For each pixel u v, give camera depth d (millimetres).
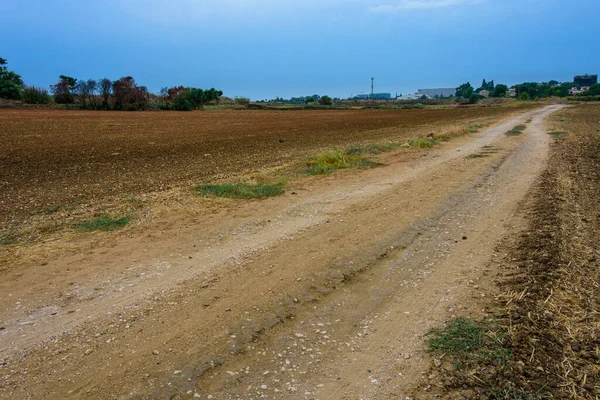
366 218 6965
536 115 47000
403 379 3066
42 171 12062
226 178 10680
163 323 3795
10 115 39062
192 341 3518
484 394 2881
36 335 3607
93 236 6086
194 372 3131
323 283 4594
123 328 3711
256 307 4078
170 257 5320
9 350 3396
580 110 59312
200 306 4098
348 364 3254
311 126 31859
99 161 13992
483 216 7039
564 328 3605
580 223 6379
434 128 29375
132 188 9688
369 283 4621
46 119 34750
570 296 4129
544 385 2934
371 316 3949
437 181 9969
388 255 5395
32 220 6973
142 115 45219
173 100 68375
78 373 3121
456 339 3492
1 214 7414
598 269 4742
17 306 4086
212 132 25875
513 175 10570
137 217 7004
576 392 2869
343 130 28109
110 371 3143
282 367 3211
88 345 3463
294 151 16734
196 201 8055
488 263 5078
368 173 11188
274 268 4977
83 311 4008
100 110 57688
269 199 8281
